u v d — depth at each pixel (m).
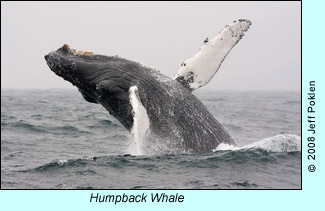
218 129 62.53
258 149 60.34
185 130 60.09
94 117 118.19
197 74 62.97
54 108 150.75
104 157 59.22
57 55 62.66
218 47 63.56
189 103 61.19
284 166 55.59
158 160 56.75
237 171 53.34
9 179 53.75
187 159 57.00
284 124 117.62
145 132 56.78
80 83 62.16
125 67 61.19
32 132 96.62
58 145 81.75
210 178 51.09
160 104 59.84
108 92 60.12
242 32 63.88
